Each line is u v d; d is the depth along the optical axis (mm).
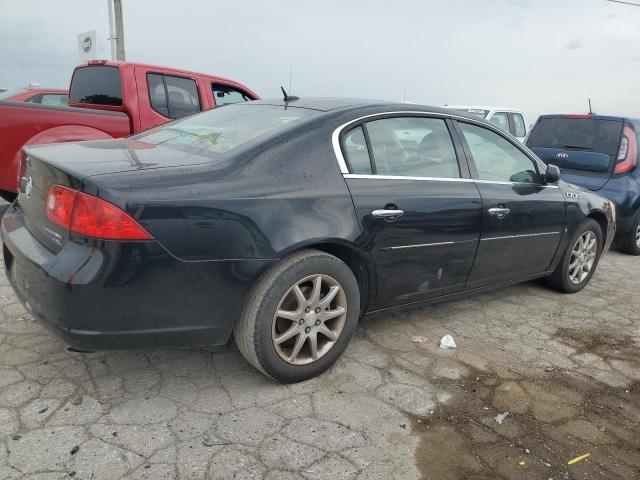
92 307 2285
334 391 2846
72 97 6809
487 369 3217
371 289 3143
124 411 2547
